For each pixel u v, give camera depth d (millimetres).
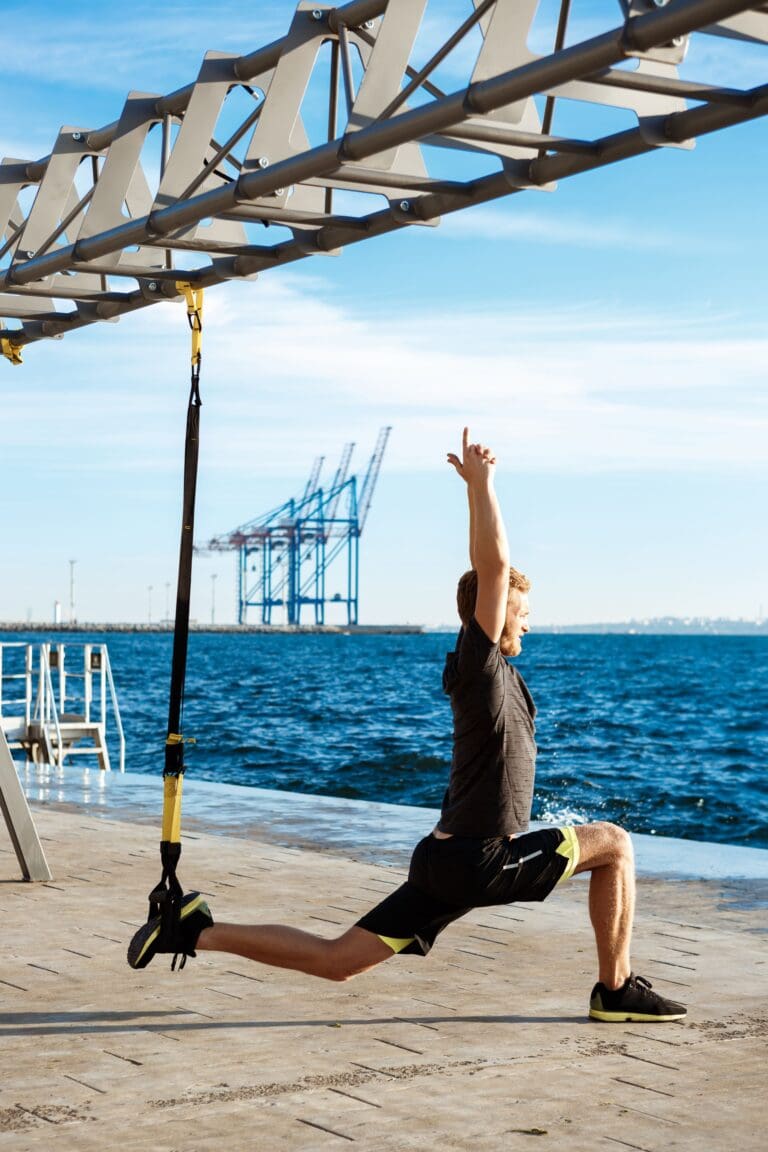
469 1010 4723
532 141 4379
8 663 74688
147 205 6738
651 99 4328
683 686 58906
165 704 44312
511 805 4000
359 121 4496
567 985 5078
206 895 6766
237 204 5020
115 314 7223
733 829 18578
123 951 5648
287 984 5117
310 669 76938
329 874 7402
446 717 38531
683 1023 4551
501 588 3910
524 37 4074
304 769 25391
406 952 4113
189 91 5746
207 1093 3812
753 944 5754
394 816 9914
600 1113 3645
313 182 4836
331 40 5250
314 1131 3498
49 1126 3537
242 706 43312
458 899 4020
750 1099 3770
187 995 4949
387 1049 4250
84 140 6715
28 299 7562
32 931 6023
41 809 10289
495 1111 3658
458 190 4992
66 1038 4379
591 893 4516
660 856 8117
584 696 50188
